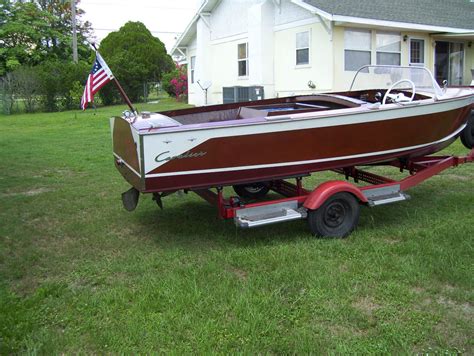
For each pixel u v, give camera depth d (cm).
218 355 310
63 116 1986
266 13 1622
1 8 3020
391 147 572
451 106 599
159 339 330
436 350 314
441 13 1669
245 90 1661
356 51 1449
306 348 315
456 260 437
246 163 498
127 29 2972
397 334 329
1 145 1195
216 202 518
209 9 1955
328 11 1357
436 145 618
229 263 458
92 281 429
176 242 523
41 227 581
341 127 527
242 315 355
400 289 390
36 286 424
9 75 2292
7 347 322
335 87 1419
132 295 394
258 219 496
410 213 592
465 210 592
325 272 424
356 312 357
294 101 671
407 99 581
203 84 2025
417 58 1611
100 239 535
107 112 2072
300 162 524
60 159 996
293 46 1555
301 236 528
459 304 371
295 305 371
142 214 624
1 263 473
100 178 820
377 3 1537
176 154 466
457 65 1758
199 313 361
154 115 529
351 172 648
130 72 2589
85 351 323
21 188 766
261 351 316
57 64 2416
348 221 526
